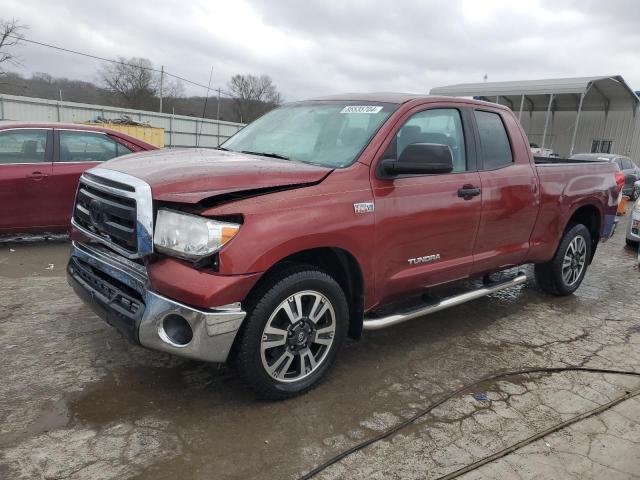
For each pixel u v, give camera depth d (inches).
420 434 118.3
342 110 159.0
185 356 112.0
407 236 144.9
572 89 1131.3
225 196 114.0
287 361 125.9
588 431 123.2
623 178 244.2
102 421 115.6
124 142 280.7
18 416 115.5
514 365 156.8
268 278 119.8
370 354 159.0
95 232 131.0
